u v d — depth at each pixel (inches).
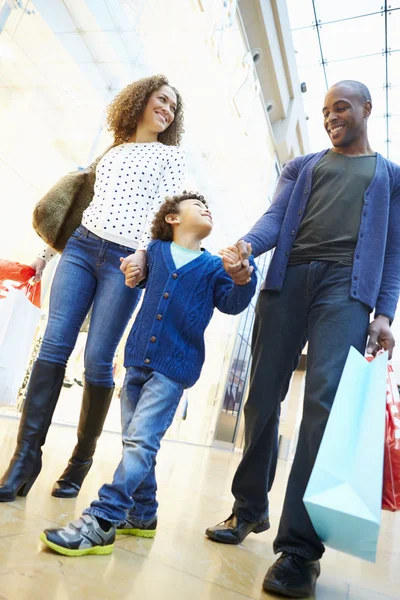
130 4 155.1
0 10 117.8
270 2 308.3
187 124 209.5
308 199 68.9
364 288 60.1
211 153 239.1
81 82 145.9
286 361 65.6
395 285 64.1
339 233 63.9
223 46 224.2
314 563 52.8
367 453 42.6
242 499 67.8
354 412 46.4
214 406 331.6
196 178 230.7
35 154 140.2
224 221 271.4
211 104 229.6
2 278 76.5
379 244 62.6
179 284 60.5
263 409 65.6
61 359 69.6
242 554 61.9
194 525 72.3
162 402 55.5
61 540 45.3
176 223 66.6
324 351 58.4
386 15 325.4
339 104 68.0
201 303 61.3
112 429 215.0
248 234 66.4
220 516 83.2
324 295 62.3
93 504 49.8
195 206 66.9
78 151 150.9
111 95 156.7
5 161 133.6
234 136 267.1
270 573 50.2
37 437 65.1
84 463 71.8
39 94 136.3
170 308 59.1
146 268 65.7
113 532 49.6
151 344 57.3
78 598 36.2
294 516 53.1
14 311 73.0
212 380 315.9
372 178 65.7
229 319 324.5
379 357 49.7
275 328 65.4
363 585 62.1
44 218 76.7
